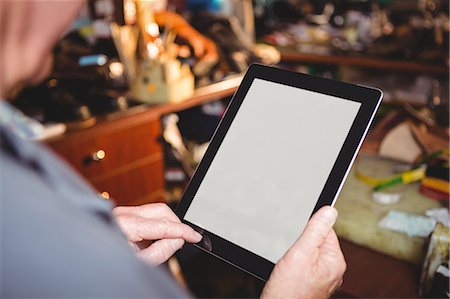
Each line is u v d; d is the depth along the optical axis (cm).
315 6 375
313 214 74
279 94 84
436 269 101
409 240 113
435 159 133
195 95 217
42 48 50
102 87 207
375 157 150
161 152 211
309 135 79
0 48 48
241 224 79
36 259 34
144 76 205
